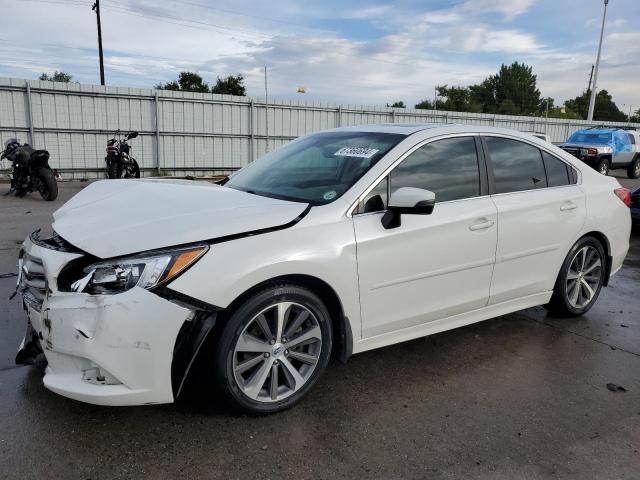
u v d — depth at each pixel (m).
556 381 3.55
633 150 19.73
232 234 2.79
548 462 2.67
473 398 3.29
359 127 4.23
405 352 3.93
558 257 4.32
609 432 2.96
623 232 4.81
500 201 3.88
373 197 3.31
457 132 3.85
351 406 3.14
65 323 2.61
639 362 3.89
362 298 3.21
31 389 3.19
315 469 2.55
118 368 2.57
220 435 2.80
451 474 2.55
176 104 17.84
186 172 18.53
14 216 9.12
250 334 2.91
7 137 15.48
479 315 3.90
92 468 2.50
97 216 3.12
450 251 3.56
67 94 16.06
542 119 27.41
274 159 4.18
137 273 2.60
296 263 2.88
